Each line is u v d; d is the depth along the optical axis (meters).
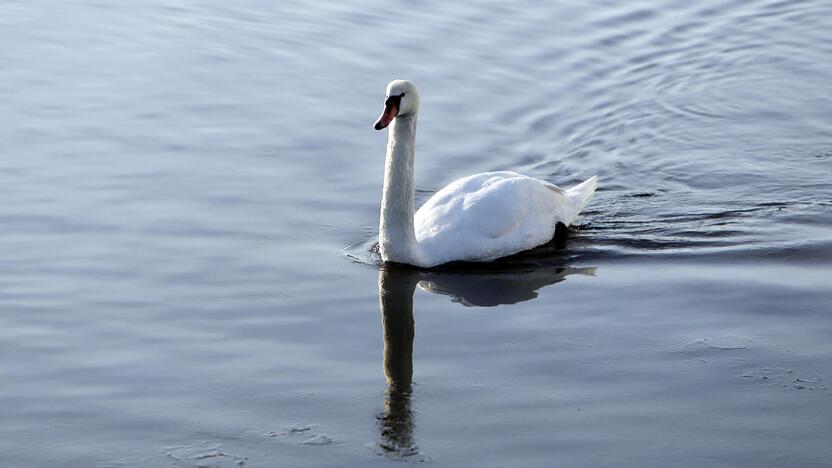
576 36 24.44
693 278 15.59
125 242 16.34
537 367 13.33
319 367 13.34
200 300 14.84
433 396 12.72
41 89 21.34
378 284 15.52
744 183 18.95
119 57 22.81
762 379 12.99
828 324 14.21
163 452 11.67
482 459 11.54
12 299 14.69
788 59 23.97
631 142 20.50
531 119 20.98
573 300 15.05
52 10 25.05
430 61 22.91
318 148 19.56
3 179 18.09
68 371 13.11
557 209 17.20
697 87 22.62
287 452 11.69
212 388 12.82
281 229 16.95
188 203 17.61
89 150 19.19
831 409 12.38
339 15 24.97
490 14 25.25
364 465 11.47
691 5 26.48
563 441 11.83
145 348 13.65
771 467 11.41
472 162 19.47
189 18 24.80
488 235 16.31
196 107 20.86
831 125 21.17
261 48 23.33
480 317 14.60
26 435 11.91
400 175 15.78
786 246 16.48
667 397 12.66
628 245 16.83
